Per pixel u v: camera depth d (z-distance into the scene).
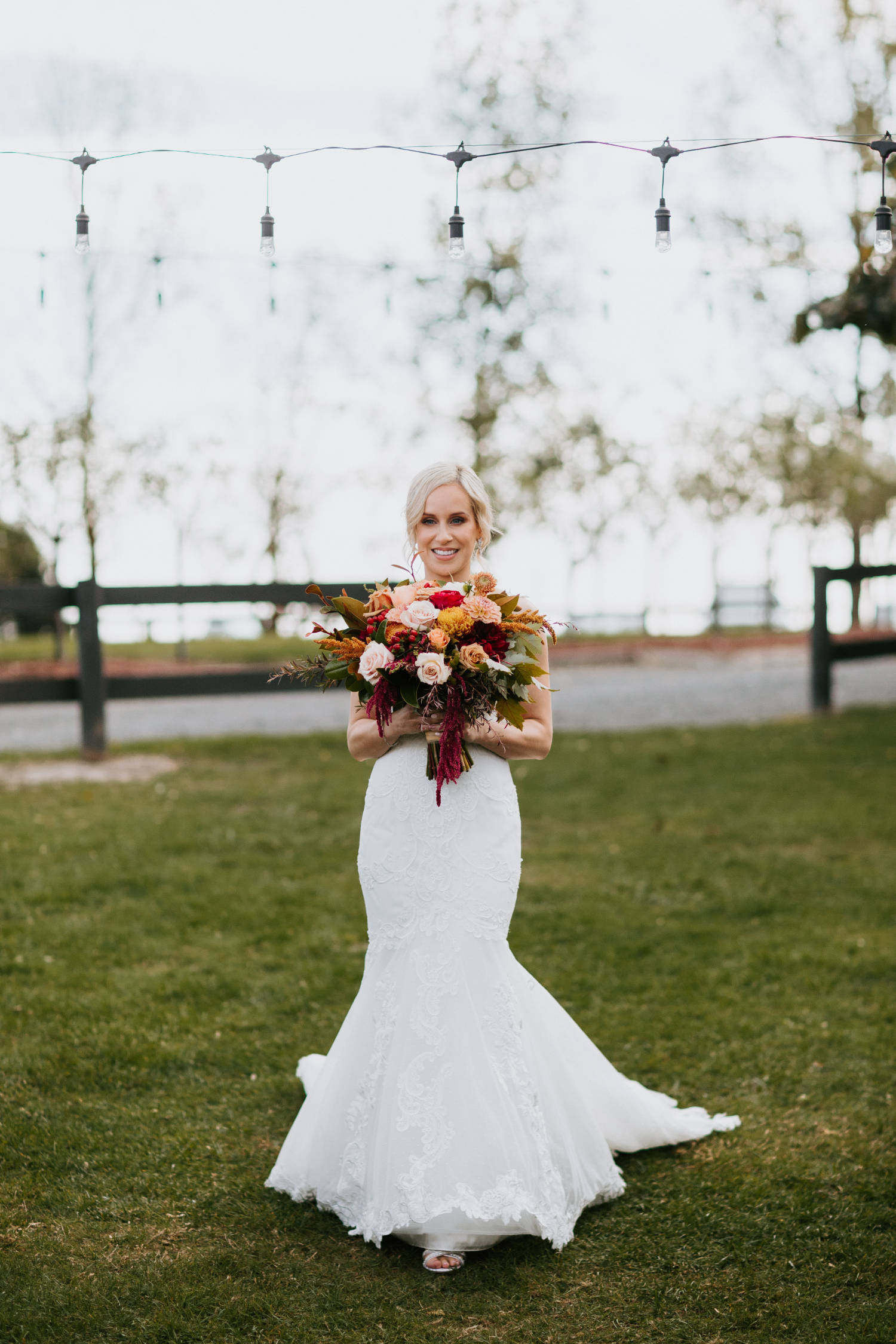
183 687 10.22
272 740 10.92
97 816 7.77
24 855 6.77
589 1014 4.68
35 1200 3.27
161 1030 4.43
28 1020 4.48
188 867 6.62
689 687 15.79
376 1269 2.97
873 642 13.20
